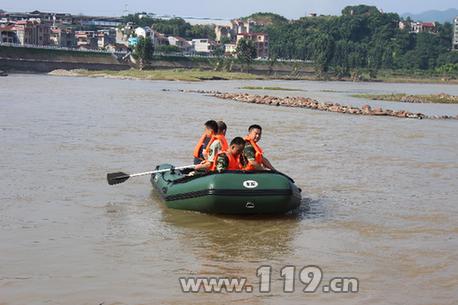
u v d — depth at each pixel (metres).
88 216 12.22
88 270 8.93
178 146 22.95
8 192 14.10
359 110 46.34
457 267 9.45
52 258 9.45
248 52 172.88
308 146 24.62
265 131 30.23
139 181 16.06
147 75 128.38
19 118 31.34
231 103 52.12
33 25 168.75
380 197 14.93
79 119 32.03
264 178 12.29
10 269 8.88
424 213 13.25
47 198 13.66
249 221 12.26
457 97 76.31
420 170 19.45
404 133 31.88
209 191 12.11
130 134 26.33
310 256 9.92
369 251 10.27
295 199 12.55
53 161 18.56
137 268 9.09
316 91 91.94
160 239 10.73
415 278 8.90
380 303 7.88
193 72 146.38
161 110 41.28
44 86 70.94
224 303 7.76
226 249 10.22
